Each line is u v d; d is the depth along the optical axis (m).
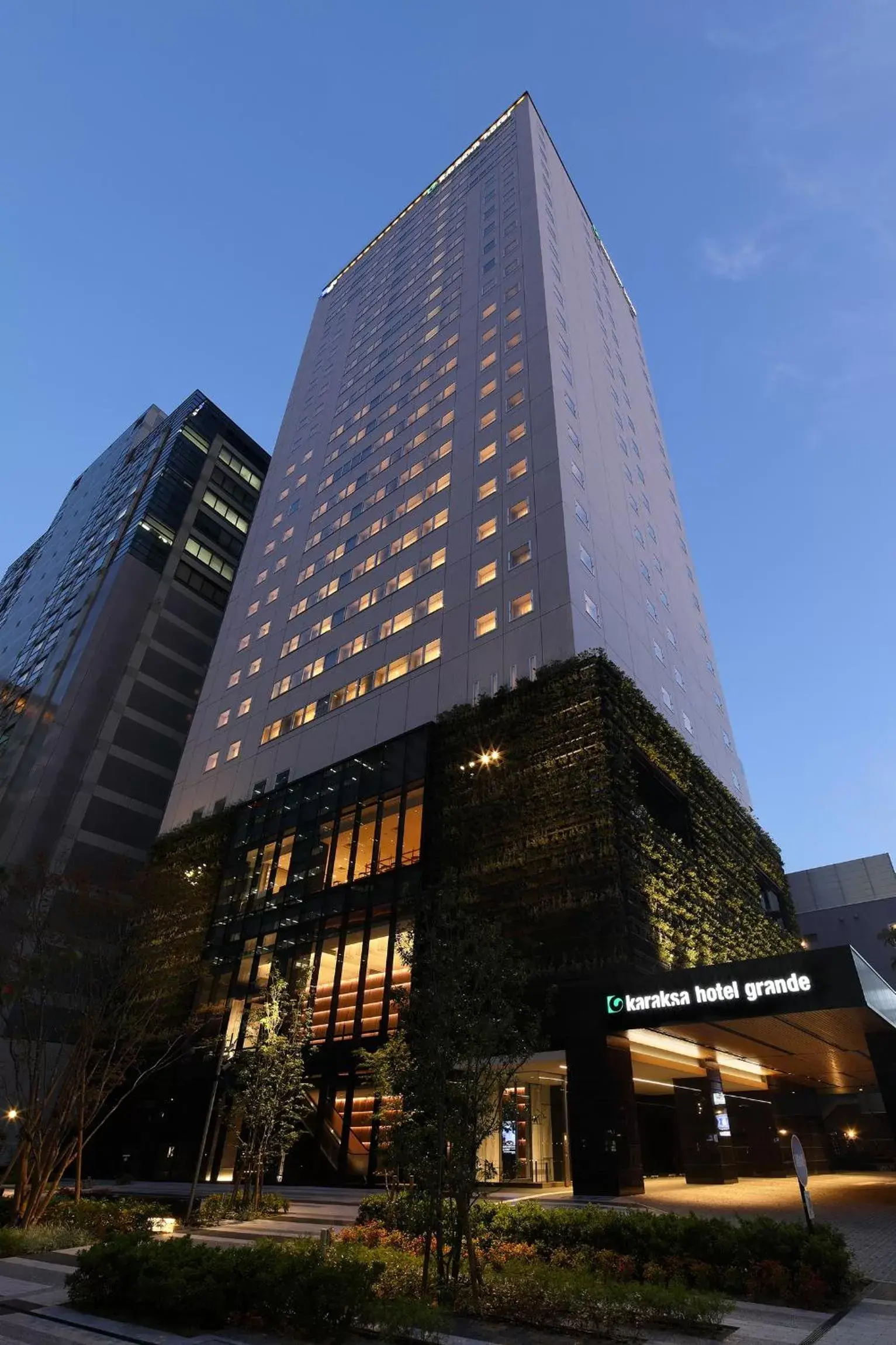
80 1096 23.91
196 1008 43.97
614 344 75.12
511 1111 13.92
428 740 41.62
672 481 76.50
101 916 29.02
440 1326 10.47
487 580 46.00
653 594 54.09
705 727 52.56
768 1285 12.05
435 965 14.72
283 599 64.50
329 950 39.78
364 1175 32.34
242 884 48.09
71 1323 11.58
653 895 32.91
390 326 79.38
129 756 68.12
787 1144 44.09
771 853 53.62
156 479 88.38
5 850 58.97
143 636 74.69
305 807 47.38
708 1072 34.91
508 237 70.94
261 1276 11.52
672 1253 13.25
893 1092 27.67
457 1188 12.55
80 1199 22.19
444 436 58.91
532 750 36.88
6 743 71.06
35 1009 27.66
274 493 78.06
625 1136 26.88
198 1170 23.58
